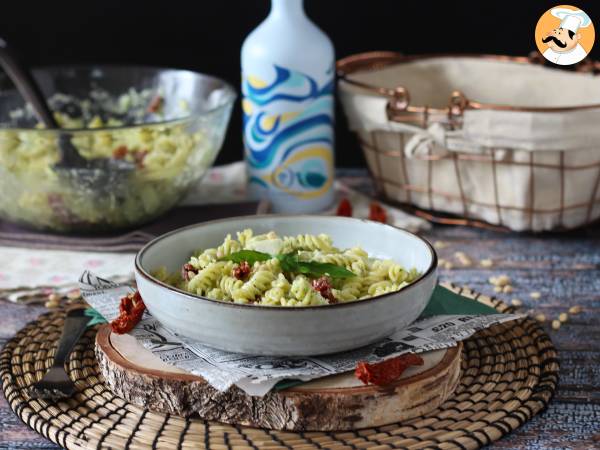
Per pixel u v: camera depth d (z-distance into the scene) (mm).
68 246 1426
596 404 964
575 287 1316
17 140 1319
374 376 873
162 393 900
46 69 1681
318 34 1558
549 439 891
